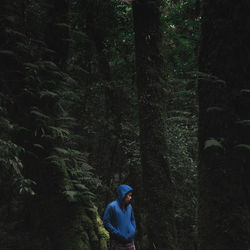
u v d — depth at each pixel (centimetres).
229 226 279
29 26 708
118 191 496
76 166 665
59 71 688
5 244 613
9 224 682
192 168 811
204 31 309
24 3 675
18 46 600
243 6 292
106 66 970
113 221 484
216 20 300
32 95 610
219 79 294
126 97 956
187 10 948
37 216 643
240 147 284
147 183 611
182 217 822
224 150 284
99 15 937
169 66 879
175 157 798
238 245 275
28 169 602
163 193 602
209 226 288
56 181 599
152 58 624
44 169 602
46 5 696
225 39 295
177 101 840
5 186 741
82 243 563
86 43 969
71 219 582
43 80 645
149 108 619
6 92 575
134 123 937
